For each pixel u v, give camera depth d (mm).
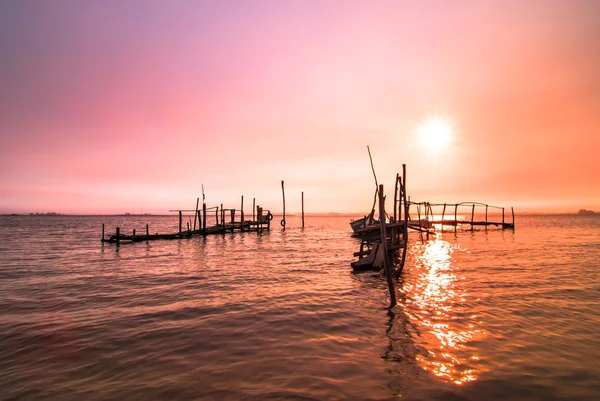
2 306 11391
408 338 8039
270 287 13898
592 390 5629
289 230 65875
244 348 7531
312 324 9148
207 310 10586
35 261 22453
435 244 32719
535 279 14875
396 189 19578
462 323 9078
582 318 9414
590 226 76875
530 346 7465
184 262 21453
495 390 5645
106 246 32500
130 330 8805
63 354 7328
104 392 5727
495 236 43562
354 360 6852
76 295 12883
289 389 5723
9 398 5582
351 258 23219
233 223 48094
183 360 6949
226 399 5441
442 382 5918
